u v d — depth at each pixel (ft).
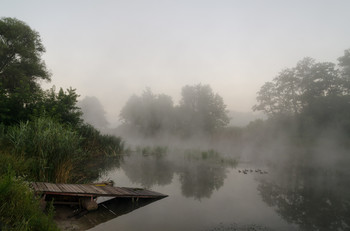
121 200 23.36
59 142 26.37
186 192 26.78
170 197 24.73
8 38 72.69
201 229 16.40
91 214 19.20
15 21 75.25
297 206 21.67
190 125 166.81
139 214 19.36
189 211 20.21
